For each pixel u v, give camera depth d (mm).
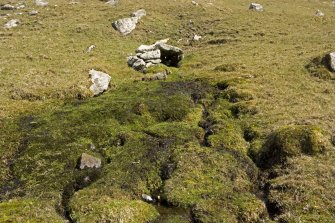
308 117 26609
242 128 26625
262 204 18516
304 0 84375
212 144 24531
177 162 22234
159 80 37344
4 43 45656
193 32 57094
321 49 43969
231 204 18406
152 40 53562
